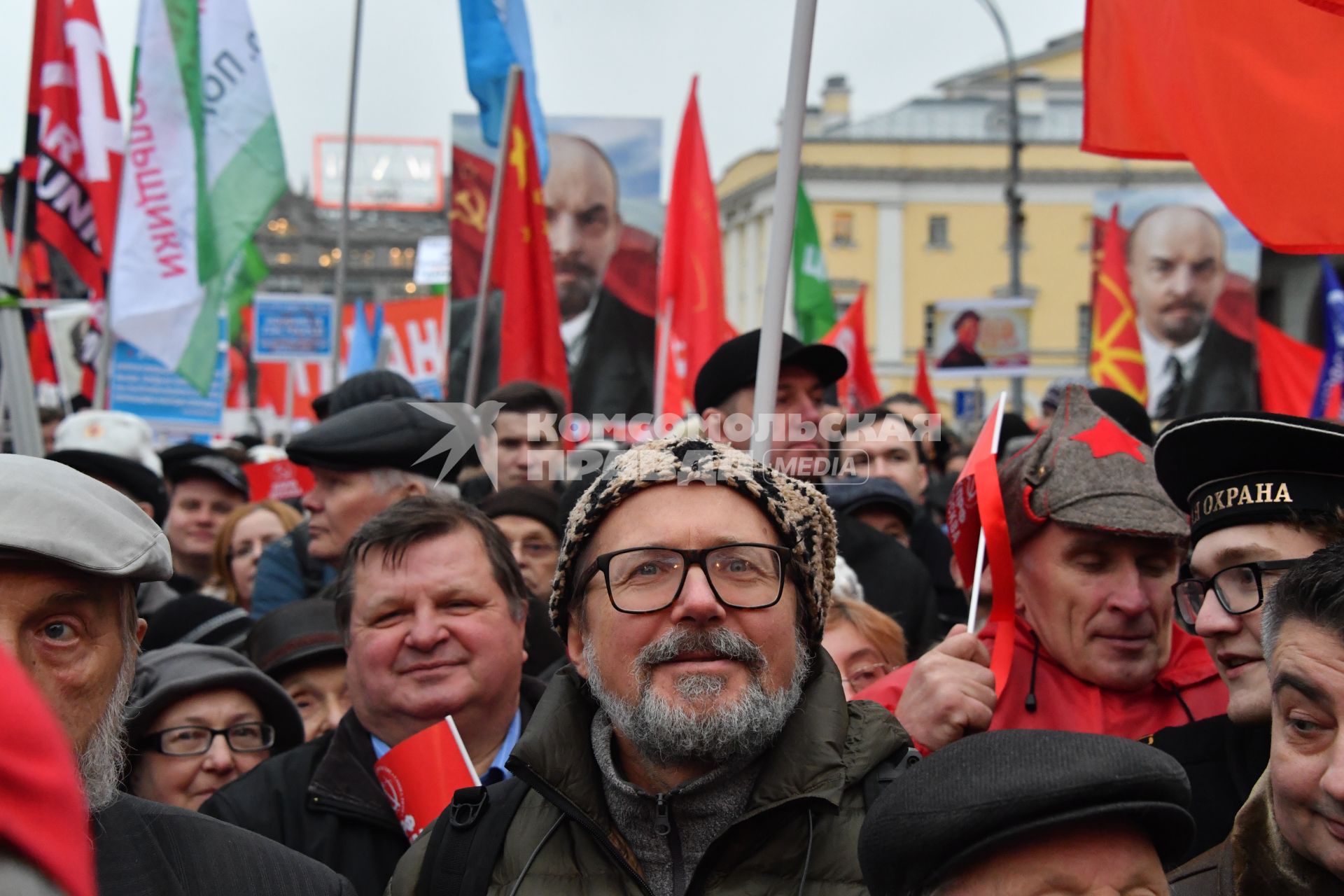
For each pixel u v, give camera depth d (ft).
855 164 146.20
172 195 20.29
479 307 17.12
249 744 9.53
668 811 6.27
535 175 17.80
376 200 210.18
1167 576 8.56
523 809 6.63
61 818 2.78
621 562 6.33
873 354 146.82
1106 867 4.54
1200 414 7.07
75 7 22.02
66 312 26.55
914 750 6.49
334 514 12.23
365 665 8.82
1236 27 10.14
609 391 27.22
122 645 5.80
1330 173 9.77
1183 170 145.07
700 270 19.03
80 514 5.49
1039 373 146.61
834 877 6.00
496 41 22.67
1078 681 8.73
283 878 6.11
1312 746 5.36
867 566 13.87
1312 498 6.79
